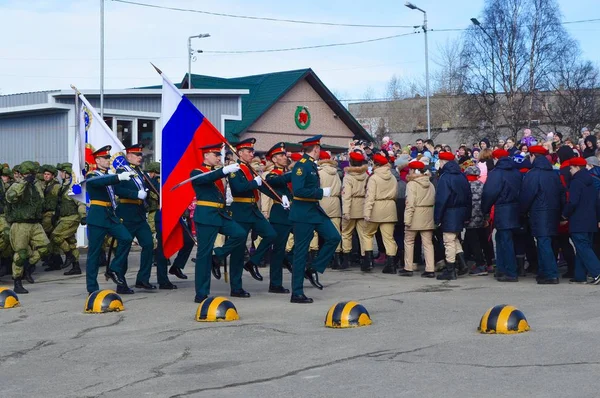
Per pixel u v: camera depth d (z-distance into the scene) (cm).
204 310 1011
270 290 1253
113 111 2294
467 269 1388
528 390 637
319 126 4538
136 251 2016
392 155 1677
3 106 2444
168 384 707
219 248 1168
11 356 849
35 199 1350
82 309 1131
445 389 650
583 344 792
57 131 2259
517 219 1277
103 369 774
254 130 4162
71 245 1596
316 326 950
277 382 696
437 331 890
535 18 4766
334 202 1516
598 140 1820
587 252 1219
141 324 1003
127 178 1208
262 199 1666
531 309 1008
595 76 4638
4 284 1462
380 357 775
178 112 1241
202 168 1183
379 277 1396
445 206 1316
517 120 4662
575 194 1211
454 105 6956
